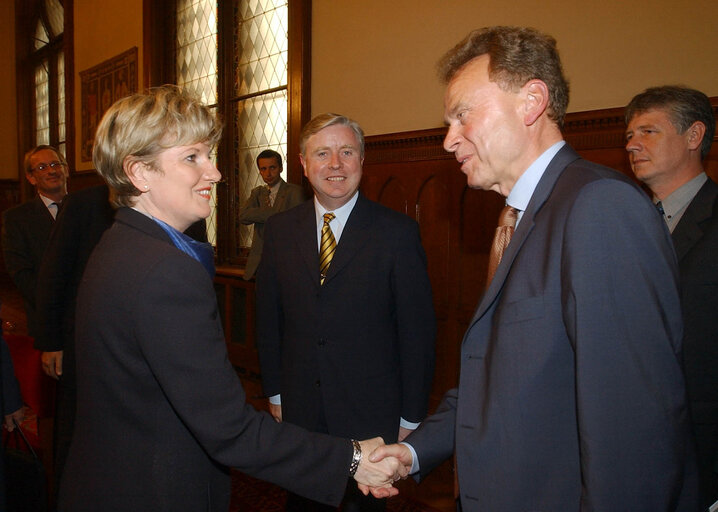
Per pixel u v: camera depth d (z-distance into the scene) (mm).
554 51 1096
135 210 1176
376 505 1969
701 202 1654
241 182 5379
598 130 2484
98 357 1083
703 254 1576
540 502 969
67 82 7578
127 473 1079
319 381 1865
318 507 2051
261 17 4984
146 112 1129
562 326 950
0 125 9586
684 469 868
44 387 2344
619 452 840
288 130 4184
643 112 1748
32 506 1718
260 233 4594
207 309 1108
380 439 1370
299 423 1881
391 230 1908
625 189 895
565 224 938
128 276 1062
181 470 1113
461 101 1113
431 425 1437
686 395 877
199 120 1175
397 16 3400
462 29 3041
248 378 4773
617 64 2416
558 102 1091
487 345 1082
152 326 1039
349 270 1879
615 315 854
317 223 1998
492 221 3010
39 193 3297
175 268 1073
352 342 1862
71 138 7516
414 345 1887
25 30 9336
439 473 2889
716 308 1540
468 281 3135
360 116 3684
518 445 980
